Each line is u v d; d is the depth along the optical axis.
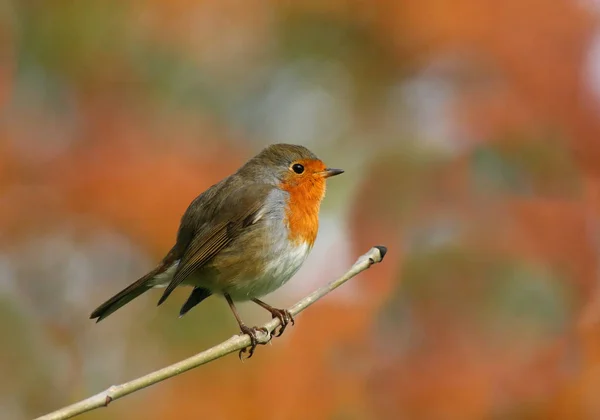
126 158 10.95
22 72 12.12
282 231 8.42
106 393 5.34
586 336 9.62
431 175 11.67
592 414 9.08
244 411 9.56
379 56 12.92
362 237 11.75
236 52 13.12
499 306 10.12
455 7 11.69
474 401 9.27
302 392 9.52
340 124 13.55
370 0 12.56
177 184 10.74
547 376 9.34
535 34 11.28
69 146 11.08
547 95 11.14
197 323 10.52
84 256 10.78
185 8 12.59
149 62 12.48
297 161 8.59
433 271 10.42
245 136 13.05
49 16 12.28
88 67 12.20
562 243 10.50
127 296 8.44
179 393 9.86
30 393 10.79
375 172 12.13
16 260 10.70
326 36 13.19
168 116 12.12
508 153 11.23
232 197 8.50
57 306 10.98
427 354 9.80
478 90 11.66
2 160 10.64
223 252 8.44
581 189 10.76
